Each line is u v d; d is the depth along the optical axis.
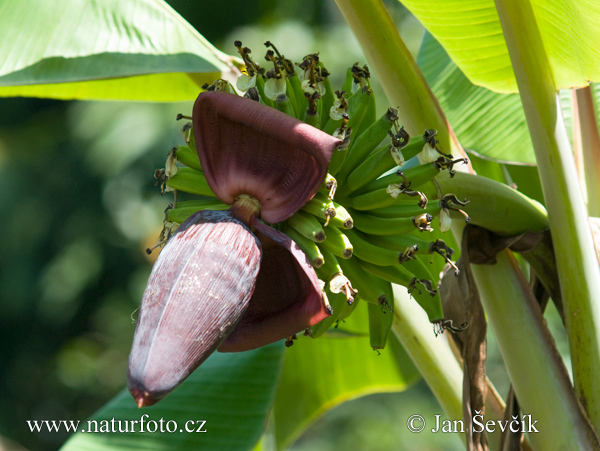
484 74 1.89
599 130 1.92
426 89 1.72
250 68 1.57
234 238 1.45
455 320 1.66
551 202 1.66
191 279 1.42
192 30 1.89
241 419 1.92
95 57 1.82
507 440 1.67
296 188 1.48
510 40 1.65
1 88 2.07
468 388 1.62
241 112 1.47
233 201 1.50
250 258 1.45
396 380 2.37
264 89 1.54
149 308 1.41
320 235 1.47
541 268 1.71
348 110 1.58
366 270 1.57
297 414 2.34
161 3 1.91
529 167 2.12
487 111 2.04
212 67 1.84
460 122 2.05
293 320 1.49
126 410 1.96
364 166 1.53
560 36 1.73
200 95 1.48
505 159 1.98
